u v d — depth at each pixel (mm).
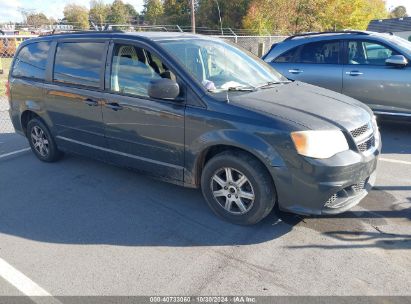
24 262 2965
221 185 3395
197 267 2838
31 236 3338
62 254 3057
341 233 3234
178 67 3488
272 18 31078
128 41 3861
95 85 4125
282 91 3689
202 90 3363
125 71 3871
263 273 2746
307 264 2832
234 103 3234
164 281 2693
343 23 34406
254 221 3301
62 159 5293
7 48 20984
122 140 4008
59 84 4531
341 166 2932
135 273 2789
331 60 6445
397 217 3482
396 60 5801
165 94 3283
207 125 3271
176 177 3699
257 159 3150
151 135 3707
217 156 3322
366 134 3264
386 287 2561
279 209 3469
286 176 3002
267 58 7078
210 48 4078
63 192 4234
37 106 4895
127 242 3201
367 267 2777
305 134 2908
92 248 3129
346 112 3307
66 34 4602
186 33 4344
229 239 3197
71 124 4527
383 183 4254
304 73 6609
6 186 4449
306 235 3217
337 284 2605
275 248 3047
